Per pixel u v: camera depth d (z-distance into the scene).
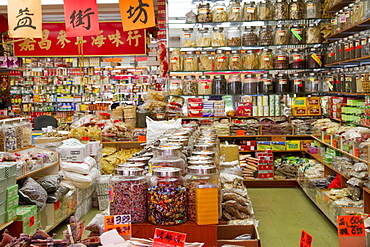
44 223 4.43
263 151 7.34
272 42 7.41
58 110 12.20
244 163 7.03
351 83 5.57
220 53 7.35
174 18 7.54
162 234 2.07
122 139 6.67
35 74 12.09
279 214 5.48
